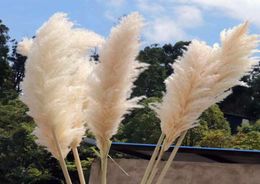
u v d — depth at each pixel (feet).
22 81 6.04
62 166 6.26
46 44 5.79
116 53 5.88
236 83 6.19
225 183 17.76
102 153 6.32
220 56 6.19
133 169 17.76
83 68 6.43
